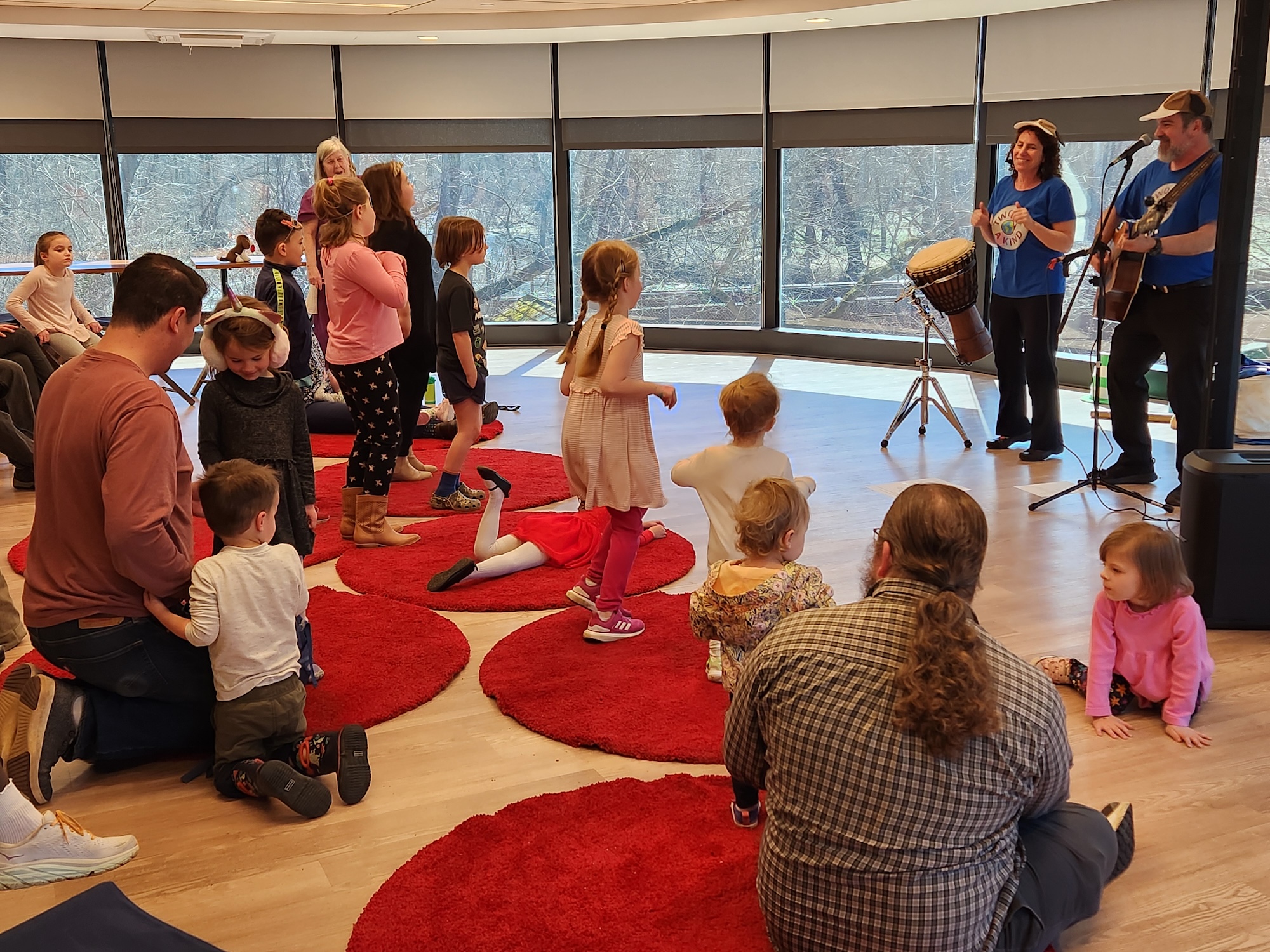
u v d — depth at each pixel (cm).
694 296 948
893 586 187
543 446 638
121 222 905
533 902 222
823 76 837
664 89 896
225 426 324
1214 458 363
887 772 176
